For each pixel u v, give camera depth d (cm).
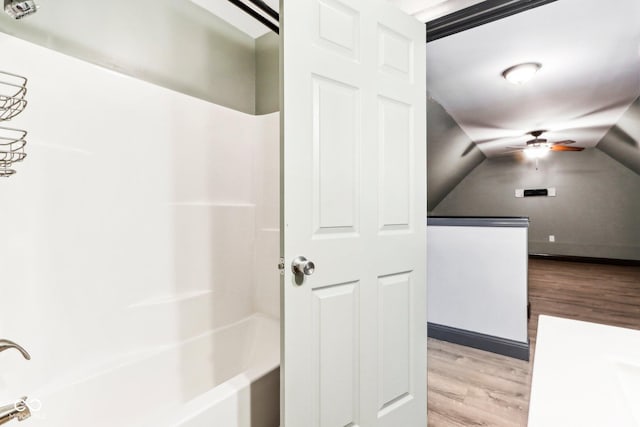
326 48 122
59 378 132
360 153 133
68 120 137
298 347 113
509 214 690
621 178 595
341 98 127
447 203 750
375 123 138
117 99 153
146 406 152
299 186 114
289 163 111
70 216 137
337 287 125
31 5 99
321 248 120
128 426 144
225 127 204
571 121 437
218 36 206
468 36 236
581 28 226
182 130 180
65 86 136
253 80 230
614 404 55
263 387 129
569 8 204
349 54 129
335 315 124
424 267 159
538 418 52
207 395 114
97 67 146
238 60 219
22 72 125
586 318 305
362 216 133
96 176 146
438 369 217
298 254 113
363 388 133
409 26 153
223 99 209
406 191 151
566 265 579
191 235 183
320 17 121
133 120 159
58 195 134
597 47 252
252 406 123
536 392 58
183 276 179
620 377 65
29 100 126
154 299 166
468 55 263
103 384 139
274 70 222
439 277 268
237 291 207
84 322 141
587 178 620
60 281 134
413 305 154
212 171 196
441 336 266
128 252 156
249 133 219
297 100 114
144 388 152
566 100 362
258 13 195
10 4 97
